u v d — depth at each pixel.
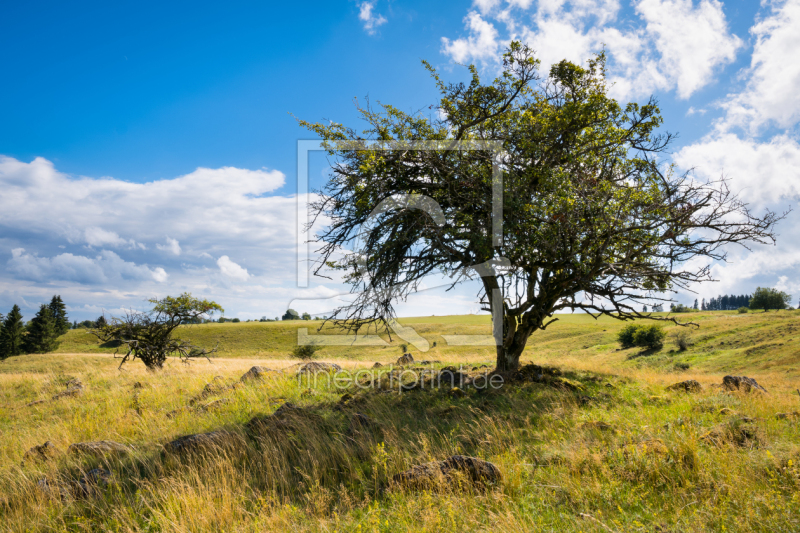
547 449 6.06
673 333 53.66
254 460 6.22
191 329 70.25
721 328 50.09
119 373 18.59
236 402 9.90
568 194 9.80
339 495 5.06
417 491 4.94
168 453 6.43
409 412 8.51
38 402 12.40
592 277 10.48
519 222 9.88
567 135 11.31
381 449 5.90
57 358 39.44
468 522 4.11
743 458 5.21
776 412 7.70
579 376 12.90
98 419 9.62
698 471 4.85
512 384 10.83
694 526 3.77
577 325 71.06
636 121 11.61
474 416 8.09
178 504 4.80
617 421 7.32
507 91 11.26
